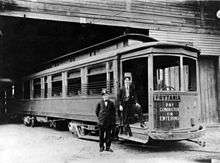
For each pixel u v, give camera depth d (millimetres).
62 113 14477
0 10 14539
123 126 10039
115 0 16703
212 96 18656
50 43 22109
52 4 15555
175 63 10742
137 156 8797
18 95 21719
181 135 9086
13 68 25203
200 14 18609
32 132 14938
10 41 20922
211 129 16125
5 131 15469
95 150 9836
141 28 17203
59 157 8758
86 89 12312
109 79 10773
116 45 11906
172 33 17875
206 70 18719
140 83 11508
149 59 9273
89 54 13734
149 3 17469
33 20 15797
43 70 18562
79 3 16047
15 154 9250
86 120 12242
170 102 9367
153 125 9039
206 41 18594
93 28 17969
